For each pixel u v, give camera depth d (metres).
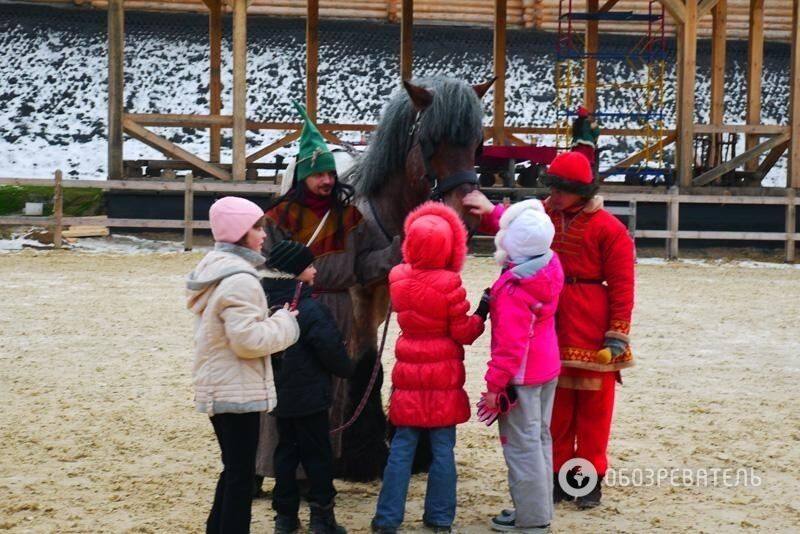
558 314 5.65
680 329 11.84
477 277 16.00
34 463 6.43
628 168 21.83
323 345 5.05
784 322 12.45
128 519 5.43
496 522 5.35
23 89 30.52
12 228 19.97
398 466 5.17
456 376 5.17
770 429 7.39
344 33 32.56
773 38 34.03
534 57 32.94
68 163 28.70
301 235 5.77
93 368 9.27
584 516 5.56
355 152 6.71
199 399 4.59
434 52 32.62
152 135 19.88
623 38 33.41
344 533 5.21
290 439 5.25
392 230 5.93
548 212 5.79
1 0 31.78
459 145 5.62
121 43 19.72
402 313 5.18
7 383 8.63
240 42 19.77
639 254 20.36
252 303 4.53
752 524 5.41
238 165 19.89
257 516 5.61
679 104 20.77
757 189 20.70
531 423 5.21
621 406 8.05
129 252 18.92
